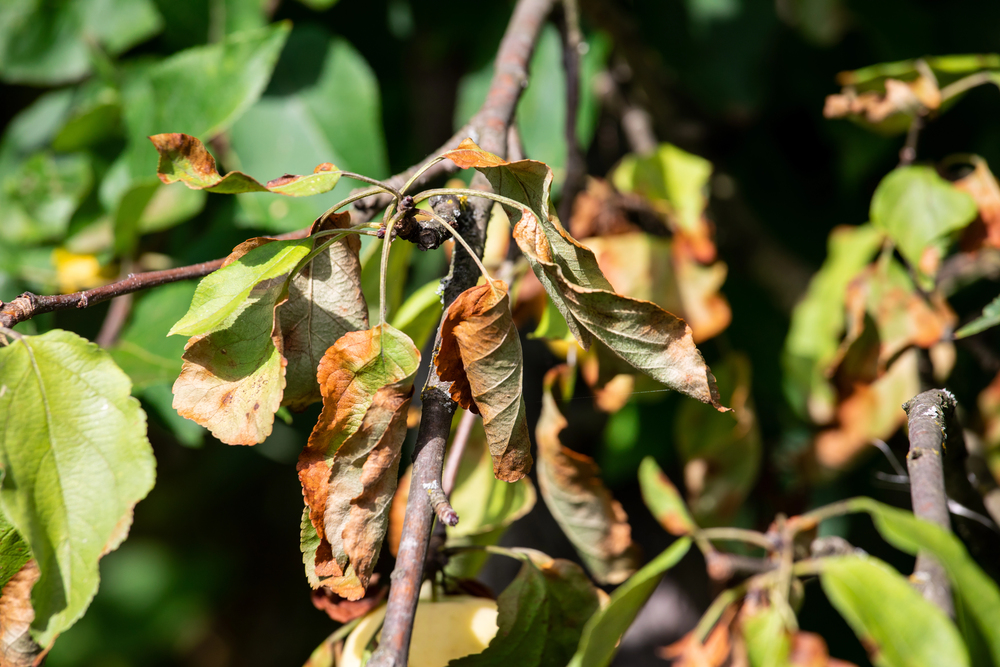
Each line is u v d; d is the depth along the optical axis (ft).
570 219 3.10
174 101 2.90
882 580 2.32
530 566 2.48
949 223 2.81
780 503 3.67
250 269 2.26
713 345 3.70
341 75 3.18
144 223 3.05
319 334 2.33
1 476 2.19
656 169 3.19
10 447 2.21
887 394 3.18
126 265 3.20
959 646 2.26
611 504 2.69
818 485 3.73
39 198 3.30
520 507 2.66
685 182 3.17
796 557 2.63
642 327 2.25
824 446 3.32
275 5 3.41
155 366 2.82
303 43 3.23
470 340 2.21
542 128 3.38
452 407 2.23
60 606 2.19
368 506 2.22
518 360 2.22
